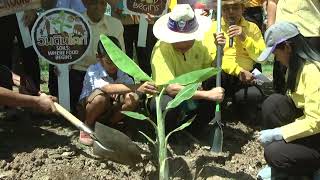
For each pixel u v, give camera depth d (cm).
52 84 255
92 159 212
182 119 227
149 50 273
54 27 227
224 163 221
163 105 217
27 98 184
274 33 186
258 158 228
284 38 184
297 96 191
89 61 241
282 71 278
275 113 203
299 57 183
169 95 217
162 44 219
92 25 239
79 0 250
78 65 241
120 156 200
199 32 215
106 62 218
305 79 181
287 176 195
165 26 218
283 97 203
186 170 214
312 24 236
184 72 223
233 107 259
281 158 189
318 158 188
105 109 221
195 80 197
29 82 214
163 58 217
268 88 312
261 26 291
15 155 209
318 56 185
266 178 202
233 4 239
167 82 200
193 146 227
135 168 210
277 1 263
